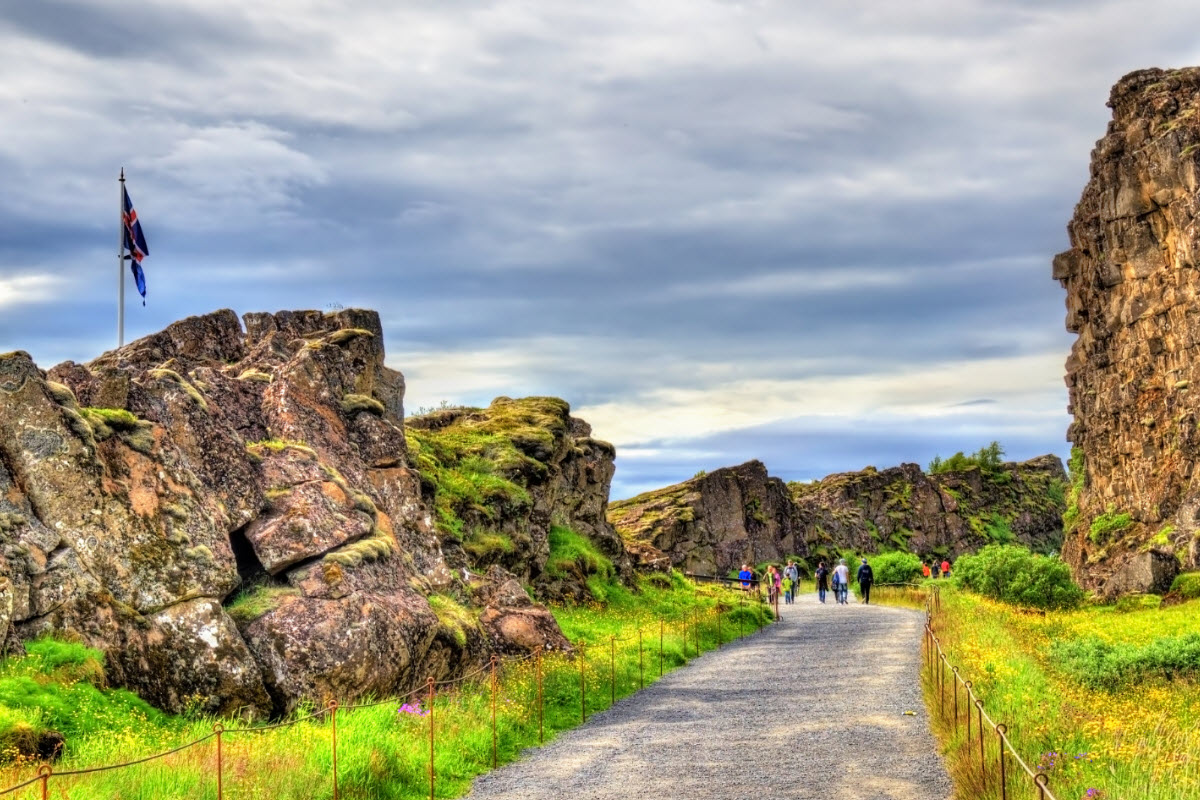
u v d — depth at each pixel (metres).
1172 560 52.00
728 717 21.59
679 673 28.52
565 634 31.53
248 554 21.45
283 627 19.70
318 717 18.23
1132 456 62.97
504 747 18.80
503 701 20.98
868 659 29.52
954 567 51.28
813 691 24.36
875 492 119.00
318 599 20.52
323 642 19.75
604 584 43.25
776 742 18.78
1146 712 19.09
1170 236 61.09
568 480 46.16
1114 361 66.44
